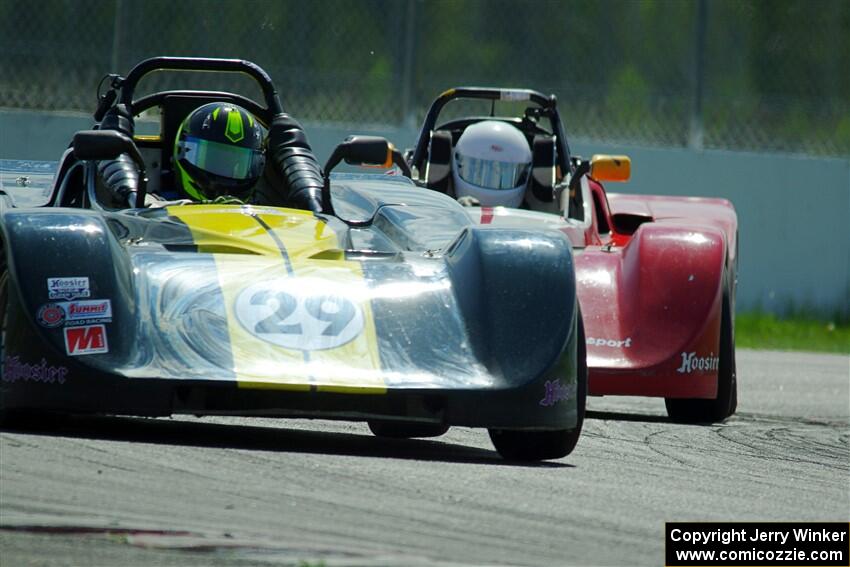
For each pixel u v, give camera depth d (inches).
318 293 625.6
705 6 1873.8
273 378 575.2
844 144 1920.5
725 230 1175.0
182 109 869.8
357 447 666.8
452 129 1270.9
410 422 597.6
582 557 443.2
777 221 1854.1
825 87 1916.8
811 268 1863.9
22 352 579.8
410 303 630.5
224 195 788.6
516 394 603.5
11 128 1683.1
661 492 575.5
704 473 649.6
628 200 1235.2
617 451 720.3
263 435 685.9
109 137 745.0
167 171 866.1
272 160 839.1
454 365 605.6
